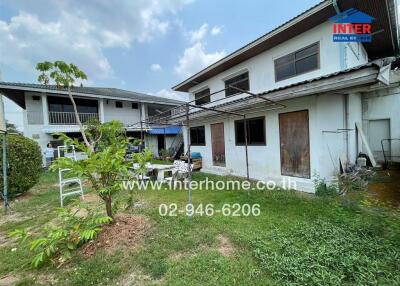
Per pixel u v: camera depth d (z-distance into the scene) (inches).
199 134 484.4
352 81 180.1
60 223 188.2
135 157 174.4
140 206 223.8
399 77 231.3
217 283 102.9
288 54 323.9
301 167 269.9
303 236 142.5
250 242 138.0
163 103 875.4
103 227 156.7
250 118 340.8
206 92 532.4
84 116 695.1
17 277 116.3
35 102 608.1
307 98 257.6
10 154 283.7
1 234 177.2
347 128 295.3
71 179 260.2
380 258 112.3
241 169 366.0
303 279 98.7
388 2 248.5
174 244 139.3
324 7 248.2
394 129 383.6
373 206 167.8
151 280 109.1
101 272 114.0
